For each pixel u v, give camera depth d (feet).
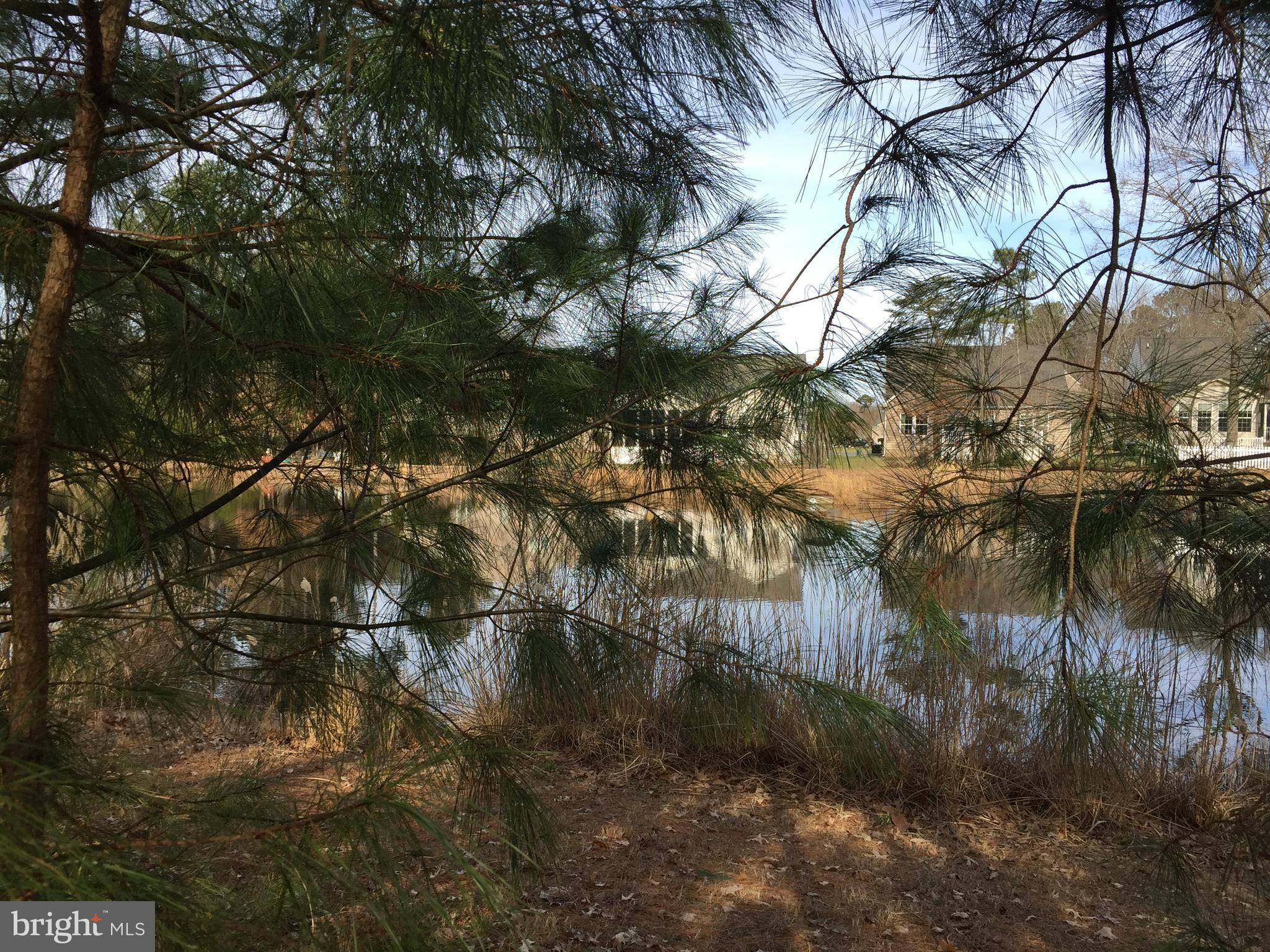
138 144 5.85
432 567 6.89
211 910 3.23
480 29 4.45
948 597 6.37
